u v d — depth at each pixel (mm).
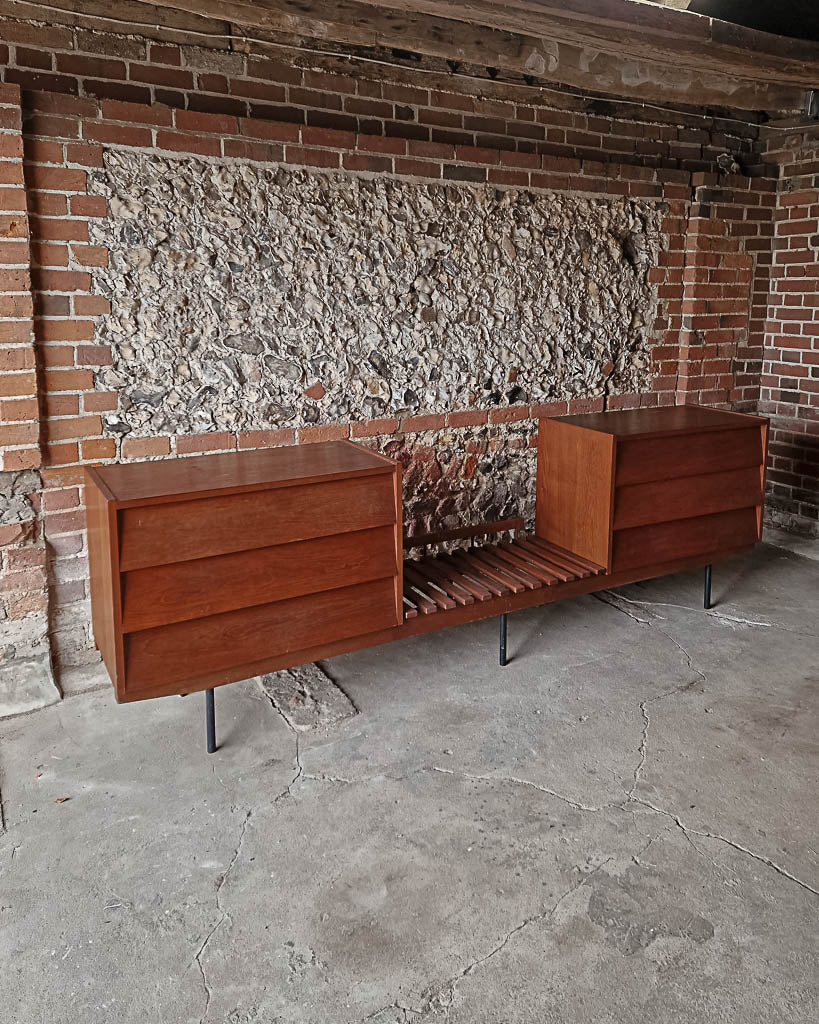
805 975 1781
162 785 2449
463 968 1808
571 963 1817
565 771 2535
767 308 4820
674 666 3248
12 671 2891
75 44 2734
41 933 1896
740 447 3598
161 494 2320
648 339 4406
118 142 2826
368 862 2137
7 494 2809
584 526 3395
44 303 2787
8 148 2570
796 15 2920
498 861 2143
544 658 3324
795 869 2109
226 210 3074
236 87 3053
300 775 2510
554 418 3639
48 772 2510
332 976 1788
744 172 4566
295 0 2650
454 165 3570
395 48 3293
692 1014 1688
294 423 3402
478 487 4004
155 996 1734
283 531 2533
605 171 4023
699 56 2930
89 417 2941
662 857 2154
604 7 2561
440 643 3469
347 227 3348
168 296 3020
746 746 2674
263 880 2072
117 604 2297
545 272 3934
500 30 3084
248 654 2557
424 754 2627
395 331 3566
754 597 3959
